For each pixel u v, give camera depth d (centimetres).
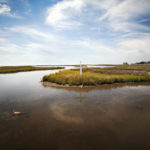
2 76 2439
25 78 2058
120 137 336
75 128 390
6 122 439
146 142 312
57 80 1370
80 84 1238
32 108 594
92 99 746
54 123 428
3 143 316
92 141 319
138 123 420
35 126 406
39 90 1055
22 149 293
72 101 708
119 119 454
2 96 856
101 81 1309
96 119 456
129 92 931
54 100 737
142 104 634
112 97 788
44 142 318
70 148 293
